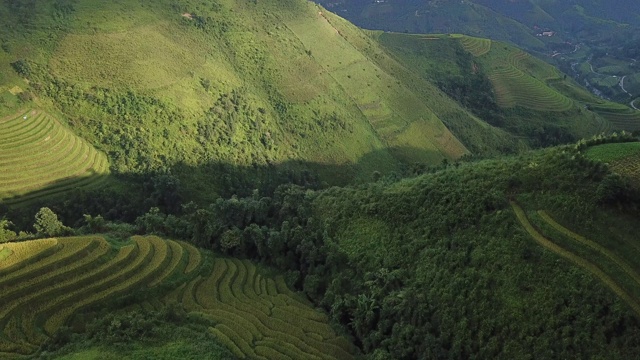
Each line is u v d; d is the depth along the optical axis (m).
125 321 54.16
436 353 50.44
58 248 62.28
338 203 77.19
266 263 73.31
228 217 79.62
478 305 51.75
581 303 46.59
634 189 51.44
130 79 107.81
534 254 52.12
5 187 85.50
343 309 60.62
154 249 69.25
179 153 104.88
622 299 45.75
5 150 90.44
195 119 111.69
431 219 64.06
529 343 46.62
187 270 67.25
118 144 100.69
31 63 102.88
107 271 61.53
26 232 75.62
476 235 58.12
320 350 56.12
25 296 55.94
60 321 54.06
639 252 48.59
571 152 62.09
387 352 53.19
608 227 51.28
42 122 97.12
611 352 42.84
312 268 68.81
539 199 57.62
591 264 49.75
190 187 101.62
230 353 53.34
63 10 115.81
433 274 58.06
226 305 62.44
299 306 63.88
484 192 61.72
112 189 93.38
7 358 48.97
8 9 112.75
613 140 65.44
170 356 50.25
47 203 85.69
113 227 77.69
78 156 95.31
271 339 56.81
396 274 60.62
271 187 111.12
